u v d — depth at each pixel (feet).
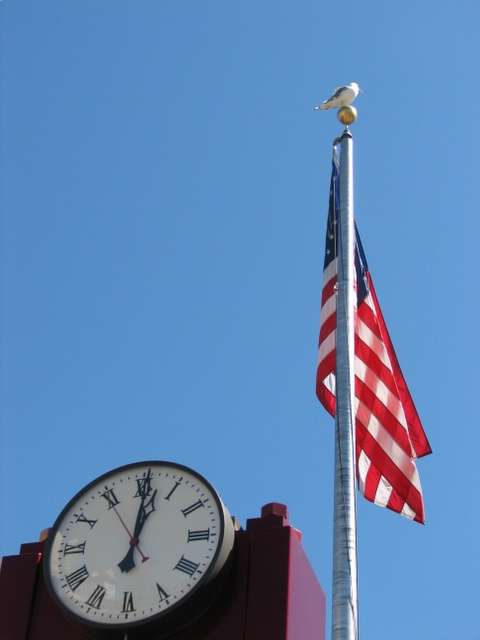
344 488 58.95
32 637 59.16
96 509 61.87
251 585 58.34
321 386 69.15
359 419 69.87
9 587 61.21
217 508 60.08
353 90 78.13
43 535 63.52
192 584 57.16
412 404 72.59
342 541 56.70
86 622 56.95
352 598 54.60
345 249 70.33
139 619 56.54
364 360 71.77
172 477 62.18
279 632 56.29
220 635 56.95
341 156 75.92
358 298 73.82
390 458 68.85
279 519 61.00
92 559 59.77
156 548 59.36
